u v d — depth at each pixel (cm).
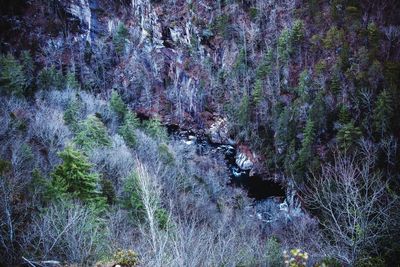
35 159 1942
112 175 2233
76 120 3139
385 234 848
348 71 4259
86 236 1042
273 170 4400
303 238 1603
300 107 4309
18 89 3481
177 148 4181
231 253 965
